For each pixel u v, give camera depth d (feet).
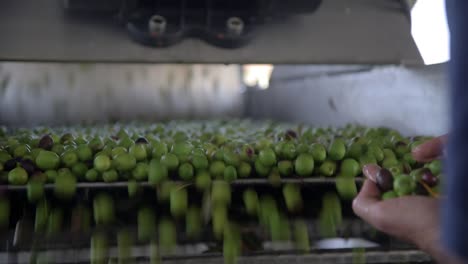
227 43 6.45
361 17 7.09
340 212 5.20
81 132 8.50
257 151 5.70
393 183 4.06
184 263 4.79
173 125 10.82
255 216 5.27
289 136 6.43
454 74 2.33
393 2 7.30
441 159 4.29
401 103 8.37
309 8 6.73
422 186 3.97
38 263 4.84
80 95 14.26
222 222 4.92
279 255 4.96
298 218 5.31
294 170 5.30
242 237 5.31
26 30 6.12
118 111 14.62
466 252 2.33
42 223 4.83
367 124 9.59
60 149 5.51
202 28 6.44
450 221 2.37
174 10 6.40
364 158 5.31
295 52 6.66
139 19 6.31
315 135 7.57
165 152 5.44
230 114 15.64
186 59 6.36
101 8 6.24
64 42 6.16
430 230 3.41
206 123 11.87
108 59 6.19
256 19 6.64
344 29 6.96
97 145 5.35
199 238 5.43
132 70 14.65
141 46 6.31
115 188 4.98
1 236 5.03
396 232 3.67
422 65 7.22
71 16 6.29
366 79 9.53
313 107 11.93
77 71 14.16
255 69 15.61
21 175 4.83
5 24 6.09
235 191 5.17
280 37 6.69
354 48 6.88
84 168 5.07
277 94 14.23
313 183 5.16
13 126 11.39
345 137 6.95
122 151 5.23
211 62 6.42
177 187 4.96
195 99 15.30
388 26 7.13
